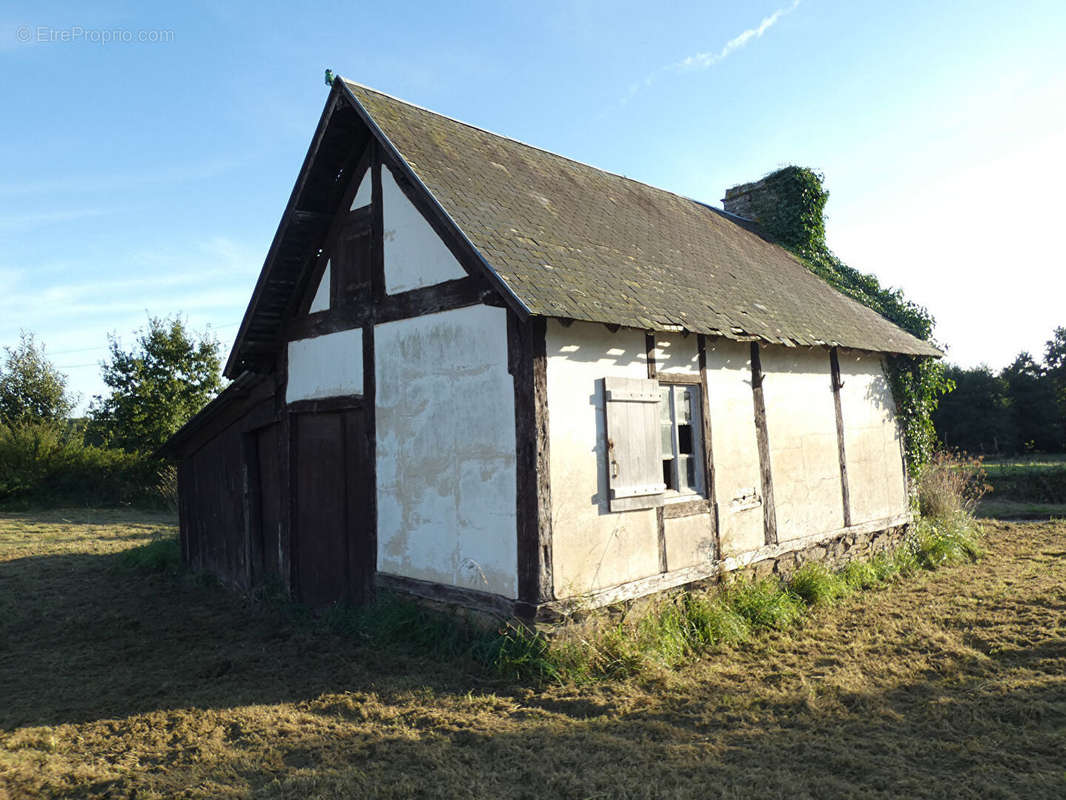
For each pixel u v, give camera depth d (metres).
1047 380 36.91
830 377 10.91
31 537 16.12
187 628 8.41
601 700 5.77
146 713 5.77
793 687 6.09
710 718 5.46
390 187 8.17
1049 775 4.38
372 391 8.27
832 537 10.35
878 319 13.04
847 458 11.04
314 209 8.80
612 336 7.39
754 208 16.67
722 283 9.97
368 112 7.88
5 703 6.07
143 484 24.22
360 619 7.85
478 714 5.55
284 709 5.79
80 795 4.46
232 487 10.60
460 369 7.22
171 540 13.16
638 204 11.75
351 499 8.58
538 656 6.24
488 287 6.96
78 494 23.78
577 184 10.73
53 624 8.65
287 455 9.52
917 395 13.00
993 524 15.49
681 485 8.30
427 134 8.74
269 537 9.99
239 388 10.20
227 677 6.63
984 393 36.94
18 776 4.71
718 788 4.29
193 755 4.96
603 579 6.96
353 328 8.57
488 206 7.73
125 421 26.02
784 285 11.82
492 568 6.80
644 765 4.62
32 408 33.12
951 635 7.48
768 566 9.21
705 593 8.12
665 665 6.54
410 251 7.86
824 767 4.62
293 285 9.32
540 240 7.66
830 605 8.86
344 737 5.20
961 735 5.05
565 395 6.82
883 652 7.05
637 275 8.30
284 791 4.38
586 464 6.94
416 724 5.43
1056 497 20.17
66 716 5.76
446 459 7.32
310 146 8.38
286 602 9.17
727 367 8.98
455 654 6.82
